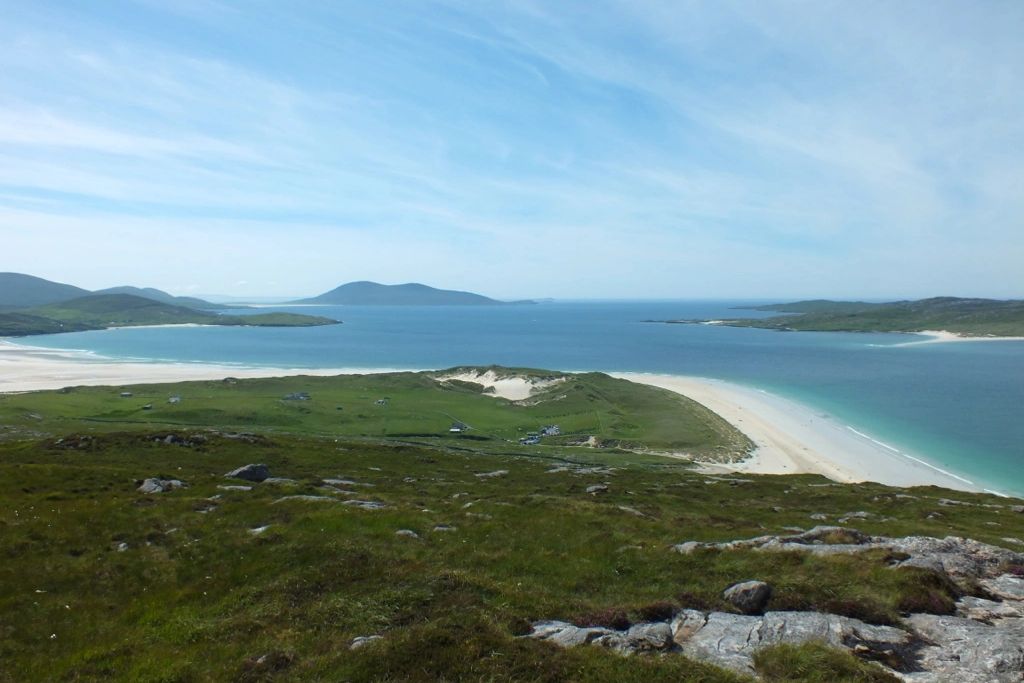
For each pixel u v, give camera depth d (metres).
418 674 15.12
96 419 122.50
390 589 21.52
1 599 22.27
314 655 17.30
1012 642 16.09
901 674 15.36
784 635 17.27
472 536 29.28
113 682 17.22
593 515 34.09
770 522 41.25
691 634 17.80
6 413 116.88
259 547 26.83
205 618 20.97
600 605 20.69
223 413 130.38
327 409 140.25
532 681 14.63
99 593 23.36
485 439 124.12
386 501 39.00
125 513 31.84
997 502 61.00
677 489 61.19
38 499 34.47
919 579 20.41
